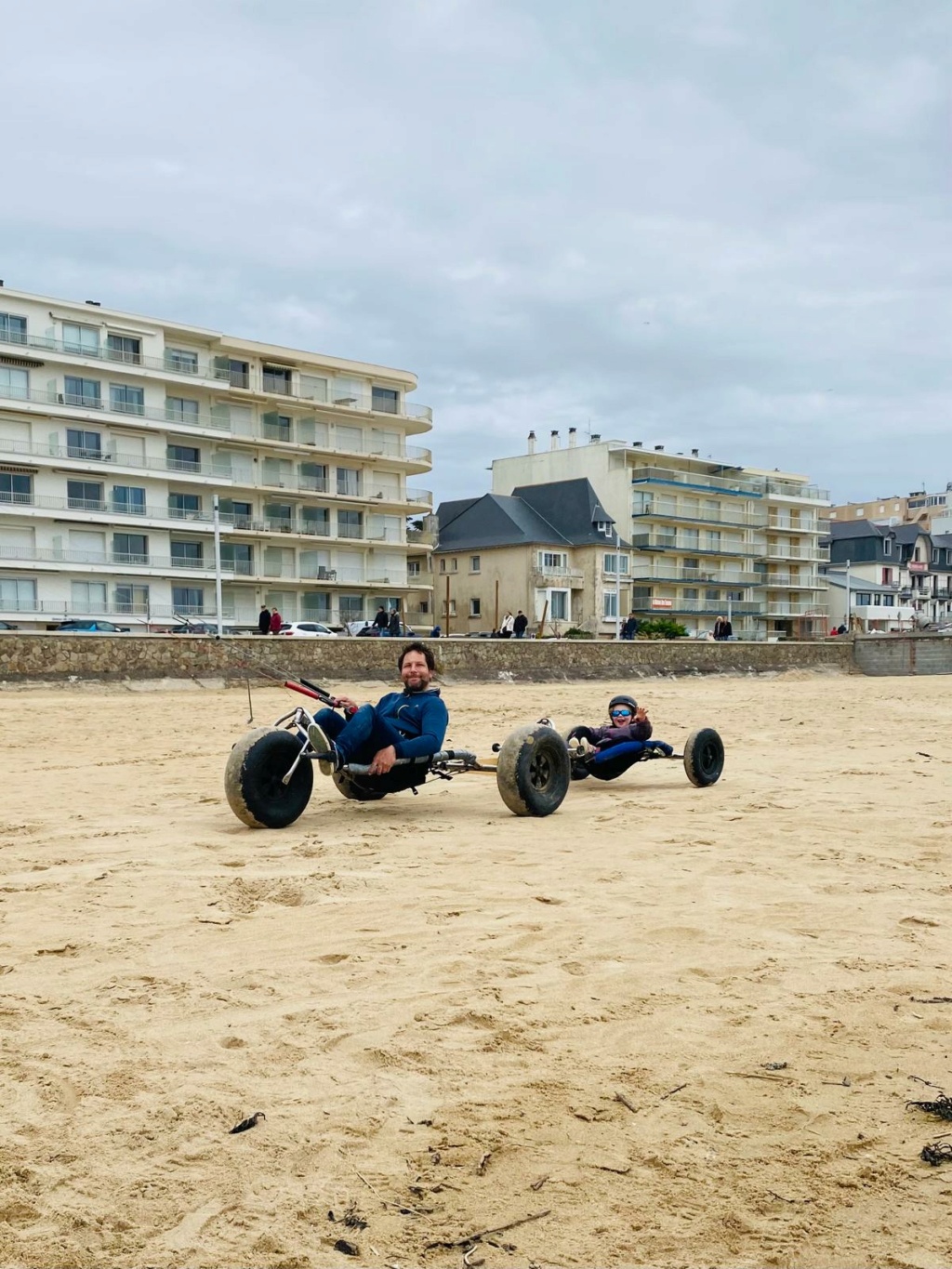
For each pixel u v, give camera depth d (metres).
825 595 98.50
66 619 49.28
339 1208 2.59
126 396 55.47
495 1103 3.13
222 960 4.49
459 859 6.60
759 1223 2.54
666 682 38.81
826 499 94.12
